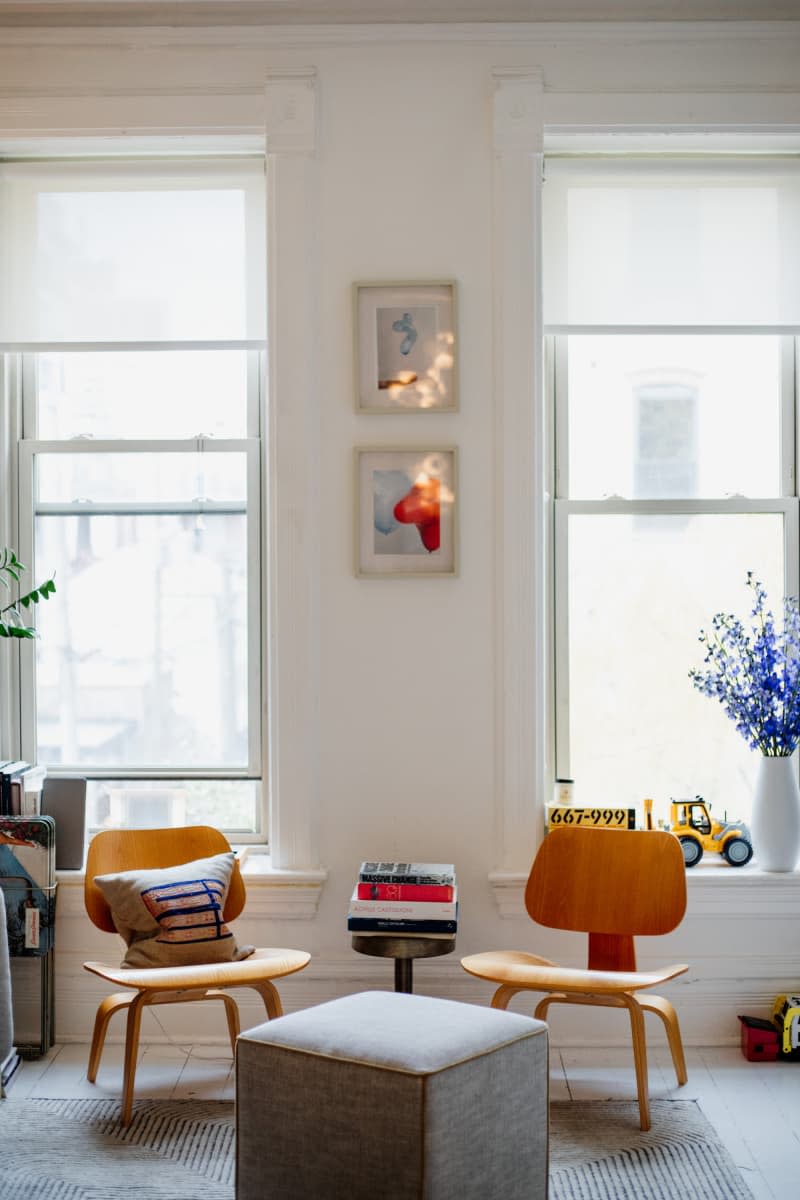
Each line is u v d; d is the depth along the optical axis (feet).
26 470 13.60
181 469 13.51
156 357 13.52
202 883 11.35
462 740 12.71
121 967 10.95
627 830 11.63
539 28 12.72
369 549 12.74
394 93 12.82
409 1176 7.67
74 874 12.59
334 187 12.82
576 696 13.42
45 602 13.58
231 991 12.61
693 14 12.69
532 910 11.75
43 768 12.99
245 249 13.26
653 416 13.47
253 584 13.43
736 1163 9.74
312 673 12.69
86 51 12.84
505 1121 8.30
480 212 12.79
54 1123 10.48
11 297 13.37
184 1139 10.18
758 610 12.72
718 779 13.37
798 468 13.46
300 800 12.63
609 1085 11.43
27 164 13.29
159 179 13.30
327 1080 8.00
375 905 11.21
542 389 12.75
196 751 13.50
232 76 12.82
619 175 13.20
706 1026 12.60
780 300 13.20
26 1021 12.21
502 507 12.64
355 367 12.71
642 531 13.43
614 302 13.20
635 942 12.62
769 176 13.23
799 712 12.51
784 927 12.64
